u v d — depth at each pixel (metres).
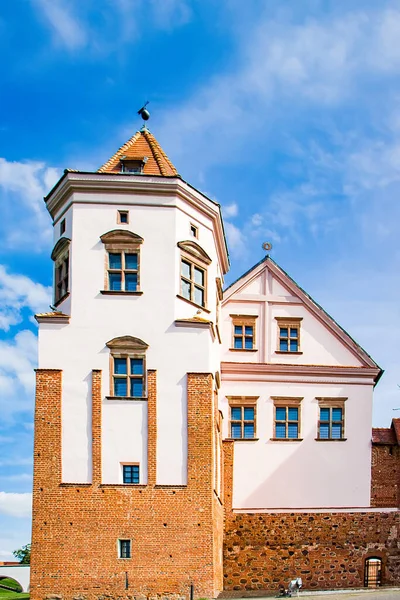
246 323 42.28
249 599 32.62
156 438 32.25
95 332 33.19
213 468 32.66
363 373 41.72
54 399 32.50
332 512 39.59
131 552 31.11
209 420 32.50
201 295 35.81
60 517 31.38
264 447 40.38
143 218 34.31
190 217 35.47
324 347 42.16
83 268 33.72
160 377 32.88
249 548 38.88
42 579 30.81
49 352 32.91
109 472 31.86
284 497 39.72
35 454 31.95
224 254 41.16
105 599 30.66
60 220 35.53
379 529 39.47
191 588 30.83
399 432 40.72
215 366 36.69
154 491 31.70
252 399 40.97
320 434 40.88
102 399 32.56
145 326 33.31
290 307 42.59
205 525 31.42
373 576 39.09
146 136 38.62
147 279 33.75
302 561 38.88
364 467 40.38
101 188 34.34
